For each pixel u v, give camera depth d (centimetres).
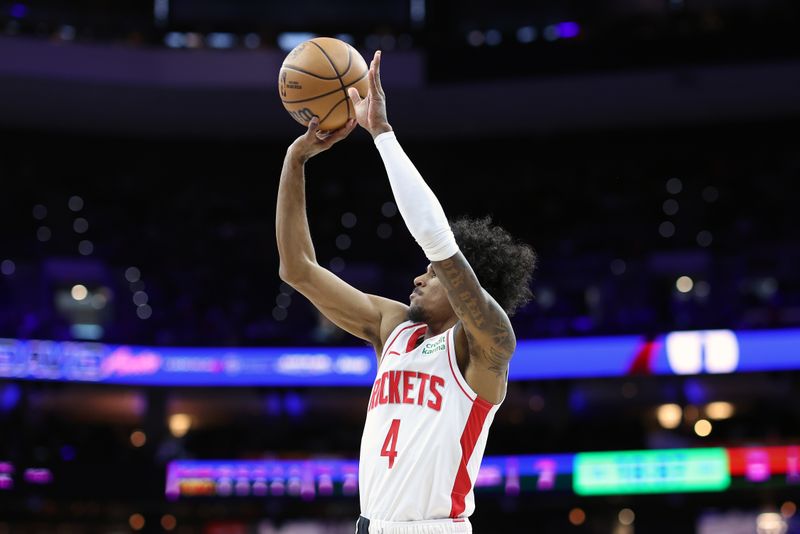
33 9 4719
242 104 4856
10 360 3856
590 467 3734
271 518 4041
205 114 4994
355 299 729
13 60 4353
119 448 4088
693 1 4756
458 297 614
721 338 3825
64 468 3747
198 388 4197
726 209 4978
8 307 4881
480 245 712
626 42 4456
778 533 4031
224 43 4753
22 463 3731
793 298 4506
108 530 4000
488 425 659
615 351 3934
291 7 4959
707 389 4203
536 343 4022
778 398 4316
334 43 738
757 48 4331
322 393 4350
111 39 4600
